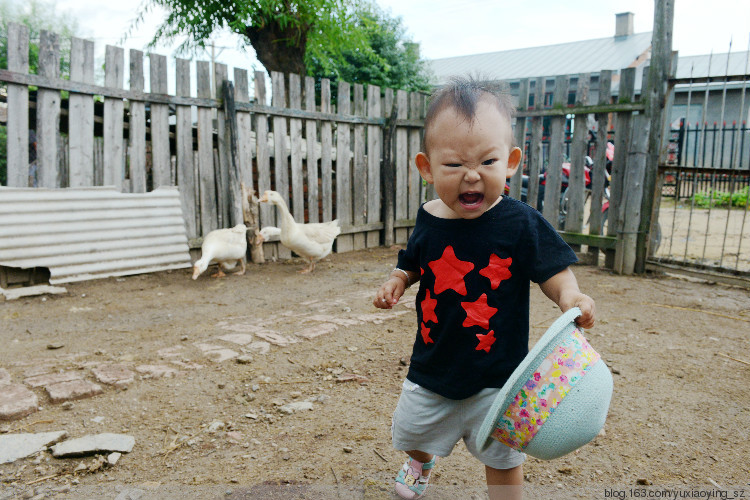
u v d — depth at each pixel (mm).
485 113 1621
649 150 6453
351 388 3248
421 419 1851
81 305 5043
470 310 1761
